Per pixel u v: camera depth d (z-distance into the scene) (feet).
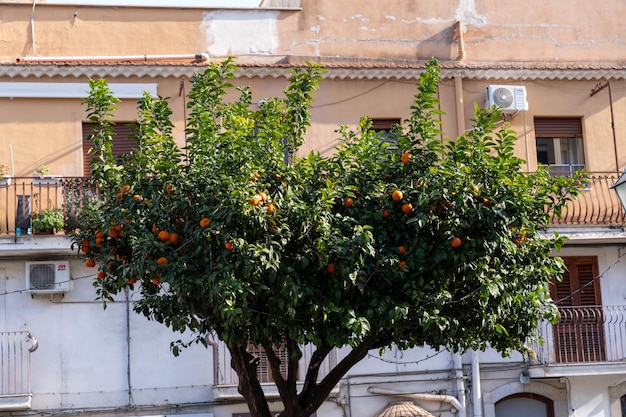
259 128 46.21
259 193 41.29
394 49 80.18
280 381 45.34
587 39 83.46
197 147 43.60
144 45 76.74
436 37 80.94
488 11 82.23
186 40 77.56
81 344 73.00
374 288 42.93
